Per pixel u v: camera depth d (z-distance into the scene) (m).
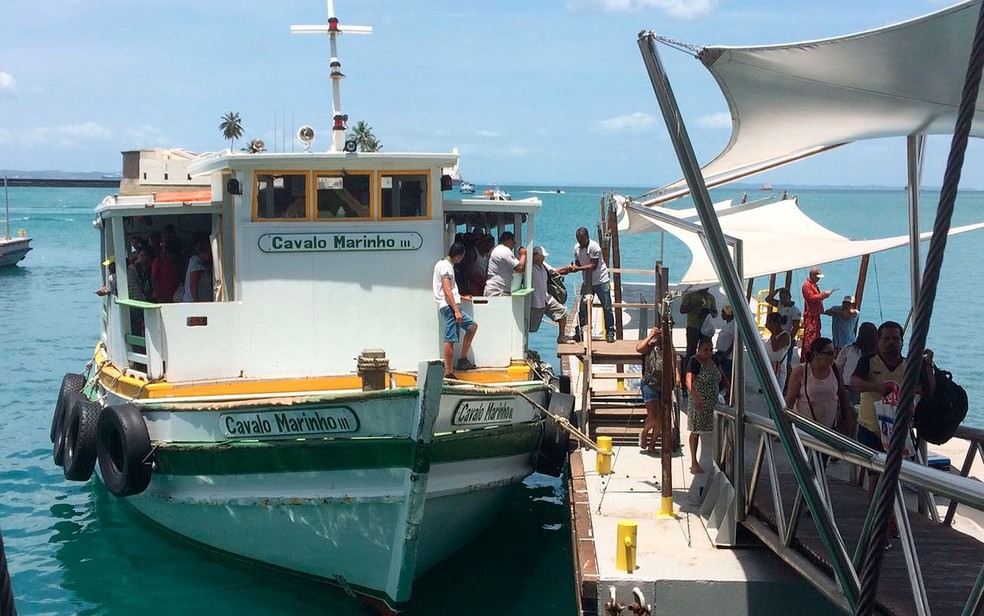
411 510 9.19
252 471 9.76
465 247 12.27
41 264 51.56
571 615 9.91
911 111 7.60
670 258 49.34
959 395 7.88
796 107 7.80
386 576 9.66
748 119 8.18
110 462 10.54
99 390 12.23
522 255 12.12
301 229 10.90
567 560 11.49
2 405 19.12
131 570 10.89
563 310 15.47
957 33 6.02
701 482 10.96
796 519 7.69
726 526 8.84
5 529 12.23
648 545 8.93
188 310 10.65
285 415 9.50
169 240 12.52
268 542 10.14
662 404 9.77
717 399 10.45
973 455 8.97
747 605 8.05
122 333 11.38
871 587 4.11
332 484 9.48
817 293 16.38
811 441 7.29
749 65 7.02
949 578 6.86
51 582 10.57
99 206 11.88
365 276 11.08
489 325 11.63
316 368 11.04
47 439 16.62
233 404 9.67
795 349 15.81
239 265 10.83
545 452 11.64
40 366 23.20
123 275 11.16
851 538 7.70
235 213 10.85
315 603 10.23
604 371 17.89
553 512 13.38
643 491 10.65
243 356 10.86
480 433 10.09
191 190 15.31
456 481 9.99
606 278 17.69
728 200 22.89
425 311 11.26
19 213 112.38
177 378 10.66
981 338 26.36
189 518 10.63
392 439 9.12
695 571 8.26
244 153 10.70
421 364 8.79
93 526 12.35
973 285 40.22
